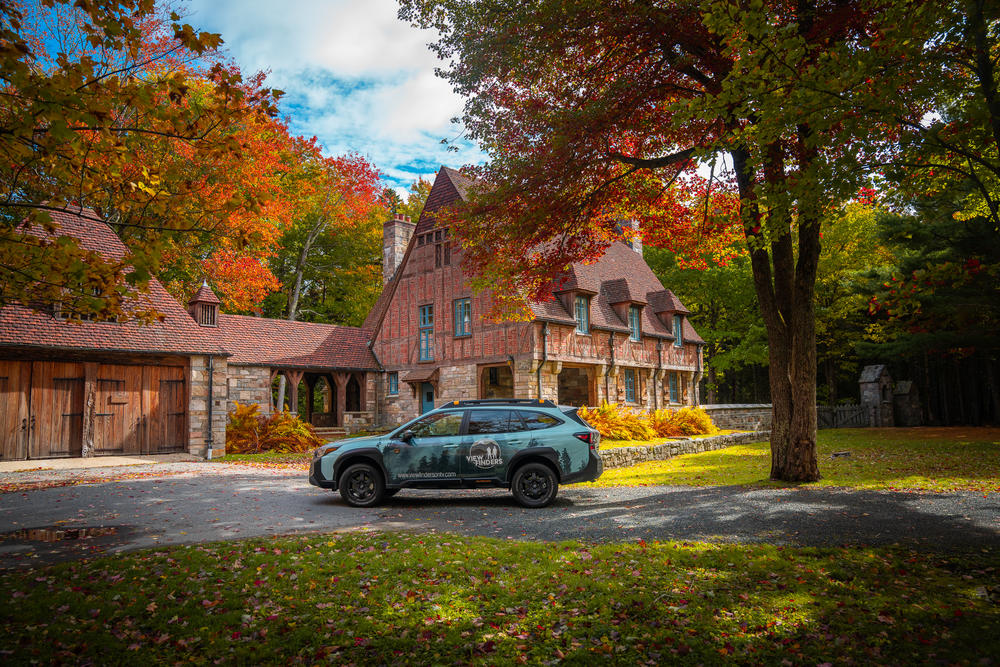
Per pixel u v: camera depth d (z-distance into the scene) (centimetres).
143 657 423
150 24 1989
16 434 1598
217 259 2717
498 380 2948
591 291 2525
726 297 3853
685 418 2397
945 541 686
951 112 738
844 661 405
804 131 1011
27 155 454
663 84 1165
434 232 2733
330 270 3994
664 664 408
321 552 675
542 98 1252
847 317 3309
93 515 925
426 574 596
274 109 507
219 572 602
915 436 2369
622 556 648
